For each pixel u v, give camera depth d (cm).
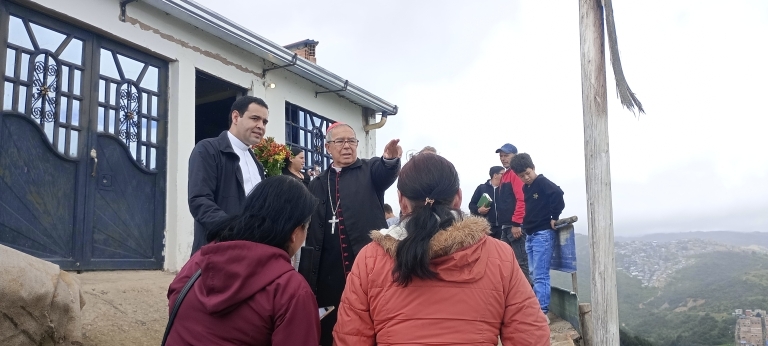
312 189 341
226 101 902
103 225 562
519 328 189
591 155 466
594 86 468
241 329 176
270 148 628
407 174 201
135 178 600
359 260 200
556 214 572
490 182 741
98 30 559
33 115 501
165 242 626
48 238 509
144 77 620
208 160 306
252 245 183
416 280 185
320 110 937
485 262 189
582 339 569
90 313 412
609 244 457
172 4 612
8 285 275
